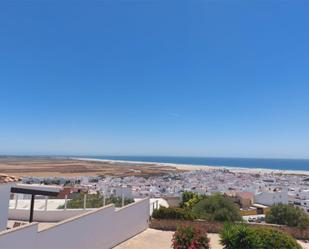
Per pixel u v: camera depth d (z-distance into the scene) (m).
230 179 101.69
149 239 14.42
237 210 23.27
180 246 11.36
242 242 10.68
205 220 18.42
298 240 16.23
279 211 23.67
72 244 10.30
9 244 7.91
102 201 20.22
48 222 16.31
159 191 58.19
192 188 67.12
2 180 11.36
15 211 16.64
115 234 13.22
